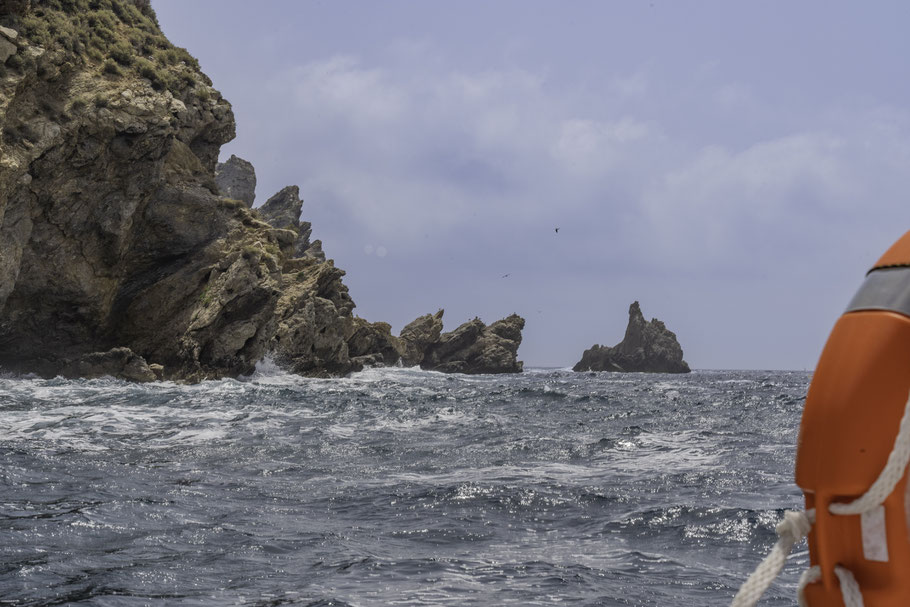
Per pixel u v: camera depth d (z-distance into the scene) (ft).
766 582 4.66
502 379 209.26
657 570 22.54
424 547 24.99
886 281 4.64
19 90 103.24
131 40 133.90
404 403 84.48
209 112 139.85
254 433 54.95
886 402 4.30
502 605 19.06
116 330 125.29
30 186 105.70
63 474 36.24
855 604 4.25
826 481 4.40
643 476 38.34
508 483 36.11
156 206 125.18
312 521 28.40
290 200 281.95
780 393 120.88
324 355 162.91
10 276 103.91
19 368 116.26
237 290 127.75
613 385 160.35
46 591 19.42
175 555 23.21
